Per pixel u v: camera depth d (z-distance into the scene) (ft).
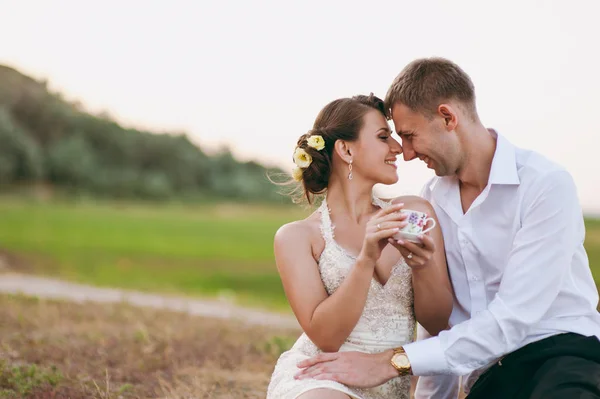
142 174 330.95
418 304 11.28
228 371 17.89
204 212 240.12
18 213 150.71
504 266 11.09
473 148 11.16
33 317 24.13
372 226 10.39
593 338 10.25
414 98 11.04
